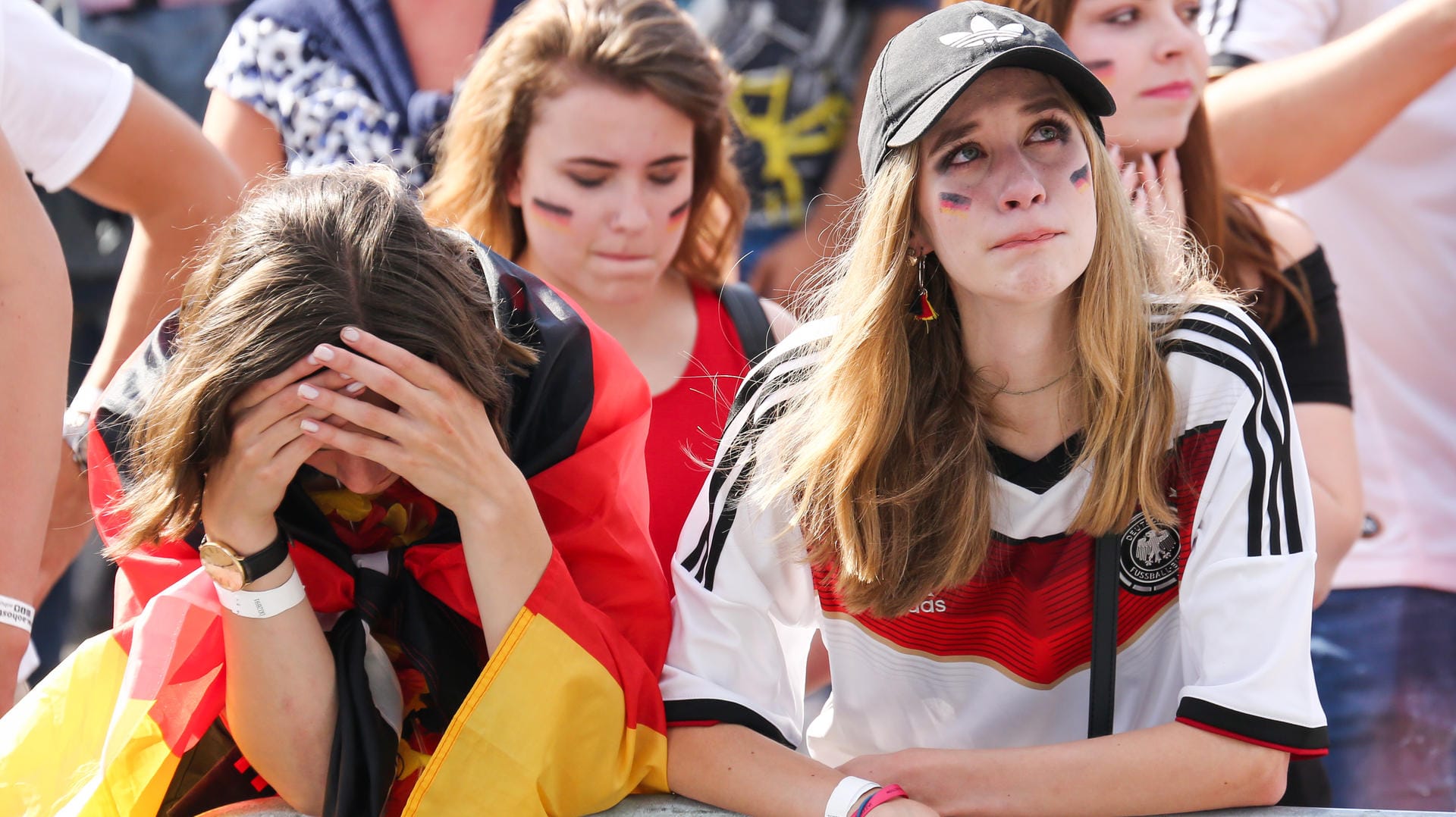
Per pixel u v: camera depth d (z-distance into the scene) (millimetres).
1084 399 5730
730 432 6172
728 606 6047
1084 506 5711
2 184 5906
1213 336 5672
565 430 5754
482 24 9789
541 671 5430
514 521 5441
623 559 5887
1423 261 9867
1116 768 5492
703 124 8469
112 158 8188
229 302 5113
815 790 5539
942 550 5871
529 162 8328
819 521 6066
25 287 5953
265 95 9859
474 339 5344
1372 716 9883
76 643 11578
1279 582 5477
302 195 5371
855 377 5848
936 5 11789
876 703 6375
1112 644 5852
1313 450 9016
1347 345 9617
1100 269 5605
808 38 11750
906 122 5559
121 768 5535
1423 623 9875
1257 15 10156
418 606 5777
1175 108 8891
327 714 5598
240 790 5973
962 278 5582
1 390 5898
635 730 5711
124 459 5695
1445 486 9930
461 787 5348
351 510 5773
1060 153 5508
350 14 9805
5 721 5617
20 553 5895
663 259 8445
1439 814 5379
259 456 5191
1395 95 9414
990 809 5594
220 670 5707
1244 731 5395
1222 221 9023
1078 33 8922
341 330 5066
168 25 12836
